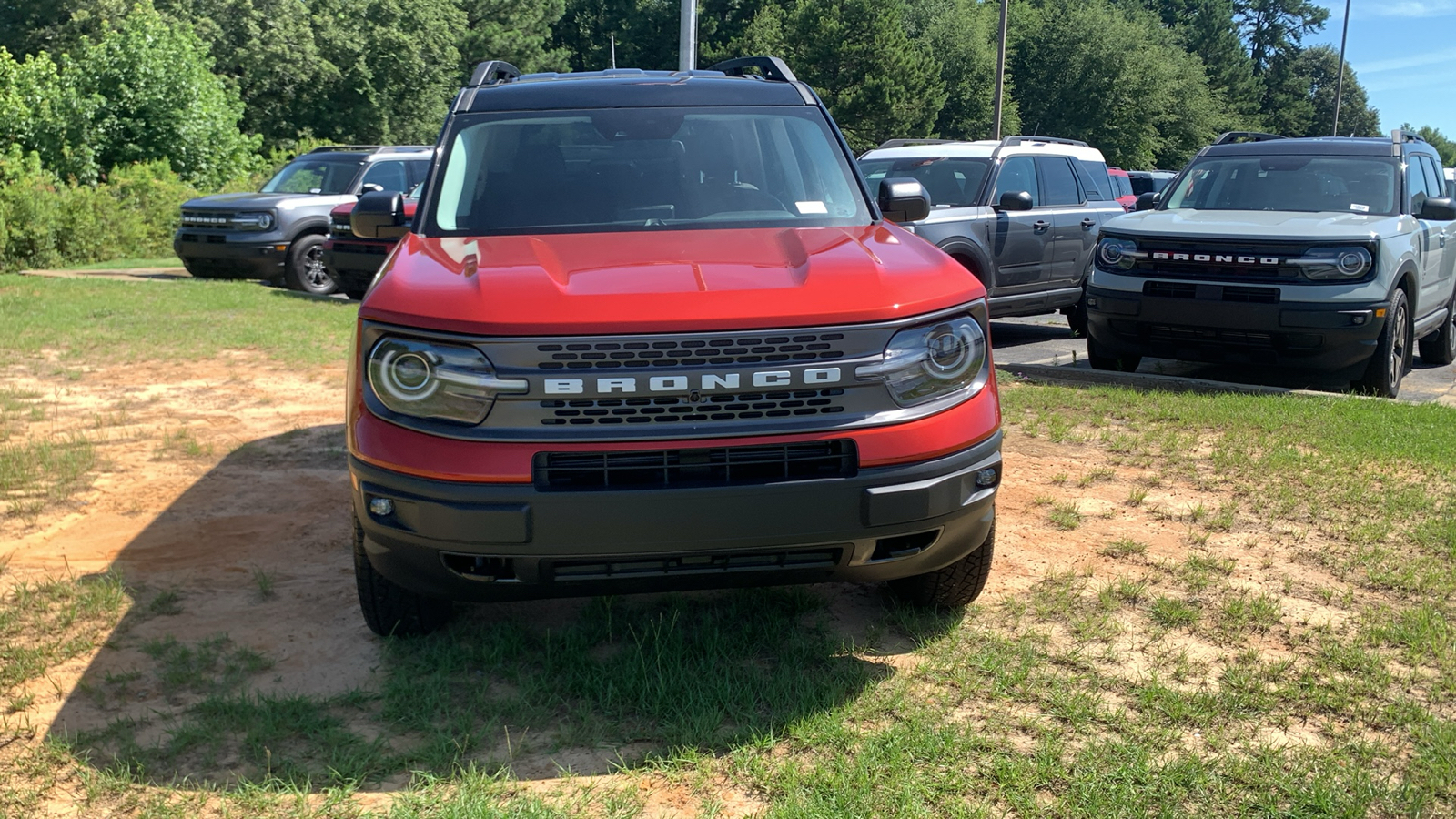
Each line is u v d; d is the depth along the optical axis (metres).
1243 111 101.62
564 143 4.59
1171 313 8.37
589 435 3.09
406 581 3.36
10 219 17.89
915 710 3.33
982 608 4.12
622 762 3.05
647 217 4.28
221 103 24.73
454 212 4.32
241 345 10.01
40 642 3.82
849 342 3.21
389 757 3.07
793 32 62.94
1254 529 5.04
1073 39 72.25
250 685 3.53
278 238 14.74
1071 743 3.16
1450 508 5.25
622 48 75.56
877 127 61.31
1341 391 8.71
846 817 2.76
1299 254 7.96
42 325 10.87
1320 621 4.02
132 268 18.22
